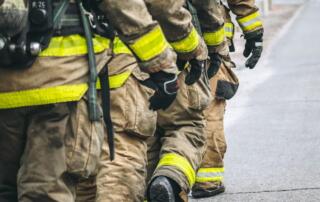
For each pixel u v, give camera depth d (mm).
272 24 55812
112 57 8375
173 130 11016
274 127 19547
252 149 17266
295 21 58094
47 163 7684
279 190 13969
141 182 9422
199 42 9875
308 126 19484
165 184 10062
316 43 41156
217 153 13562
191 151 10734
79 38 7750
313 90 25141
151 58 7773
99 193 9203
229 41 13953
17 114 7688
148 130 9461
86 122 7805
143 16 7652
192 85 10961
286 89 25594
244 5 14188
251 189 14102
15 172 8062
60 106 7676
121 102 9266
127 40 7699
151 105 8031
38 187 7688
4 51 7387
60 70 7625
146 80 8102
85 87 7742
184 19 9461
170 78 7930
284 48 39031
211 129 13508
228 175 15125
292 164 15781
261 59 34656
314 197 13484
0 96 7602
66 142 7762
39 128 7684
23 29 7434
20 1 7215
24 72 7559
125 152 9336
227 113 21750
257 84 27031
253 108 22391
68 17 7727
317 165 15648
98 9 8055
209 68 11953
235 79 13766
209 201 13445
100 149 8023
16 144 7863
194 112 11031
